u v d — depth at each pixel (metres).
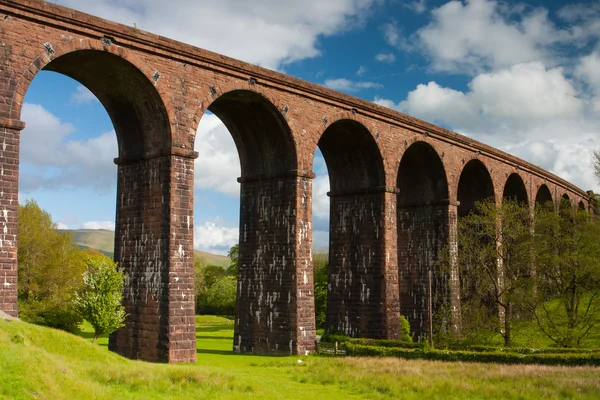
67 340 23.80
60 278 58.78
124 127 33.75
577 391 25.22
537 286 42.66
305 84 38.41
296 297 37.44
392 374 30.30
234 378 24.55
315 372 30.75
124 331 32.53
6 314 24.45
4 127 25.77
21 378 17.11
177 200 31.75
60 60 30.14
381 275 43.19
